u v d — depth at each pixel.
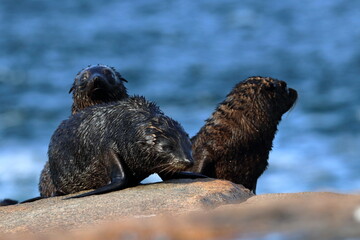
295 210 18.66
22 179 84.81
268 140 42.12
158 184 32.06
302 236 16.11
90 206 27.08
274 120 42.16
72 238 21.11
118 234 20.30
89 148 34.91
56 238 21.77
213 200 27.69
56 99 152.38
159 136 32.59
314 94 147.12
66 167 36.12
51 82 176.75
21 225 25.25
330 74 178.62
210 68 195.62
